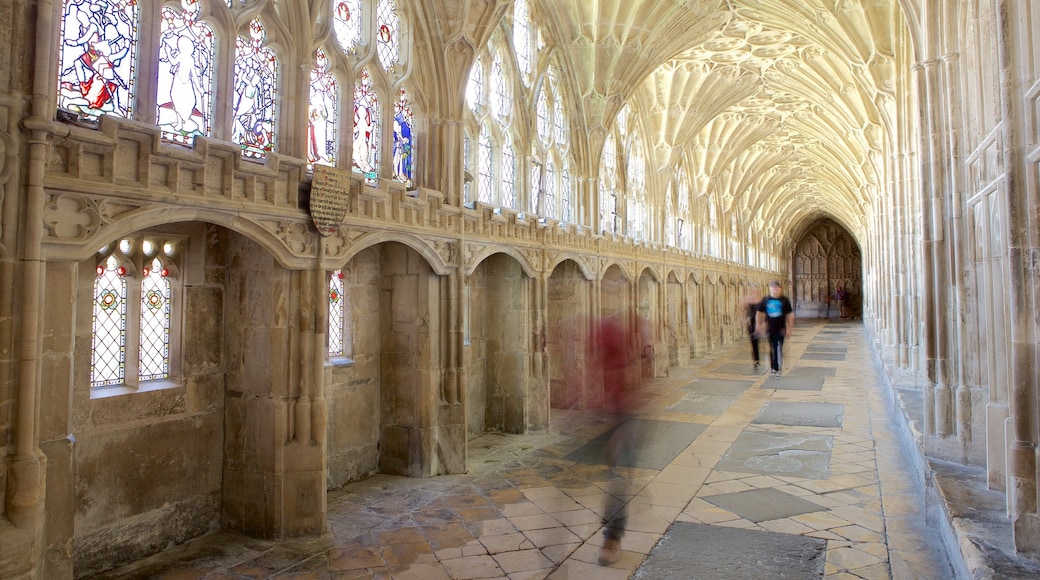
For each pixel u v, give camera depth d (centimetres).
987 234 592
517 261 1133
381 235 759
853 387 1594
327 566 568
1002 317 575
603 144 1423
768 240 4372
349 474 837
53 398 442
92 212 461
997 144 509
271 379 642
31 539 414
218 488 670
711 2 1362
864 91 1672
